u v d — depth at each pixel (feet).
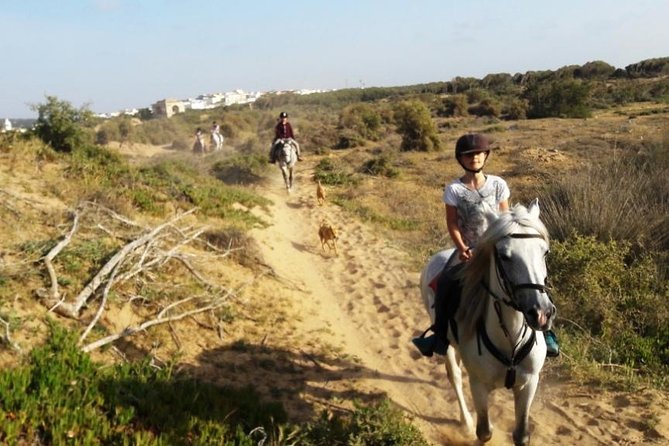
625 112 134.72
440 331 15.33
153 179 39.42
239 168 61.36
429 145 93.04
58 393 14.66
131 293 22.36
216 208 38.93
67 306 19.72
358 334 25.64
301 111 210.38
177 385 16.92
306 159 86.22
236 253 30.78
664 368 20.03
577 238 27.37
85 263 22.99
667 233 29.22
